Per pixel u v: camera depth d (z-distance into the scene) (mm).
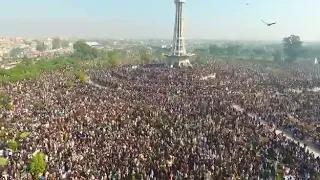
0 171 49875
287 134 74625
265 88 125688
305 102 102938
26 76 136000
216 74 153500
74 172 49469
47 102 90500
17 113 79188
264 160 56969
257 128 73000
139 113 81750
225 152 58438
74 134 64750
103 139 62469
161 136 66062
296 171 53969
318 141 69312
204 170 51438
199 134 67750
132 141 61844
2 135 63500
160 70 164125
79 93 104875
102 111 82250
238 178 50062
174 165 52906
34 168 49250
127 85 121625
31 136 62719
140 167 51906
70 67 181375
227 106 92062
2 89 109500
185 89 114938
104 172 50062
